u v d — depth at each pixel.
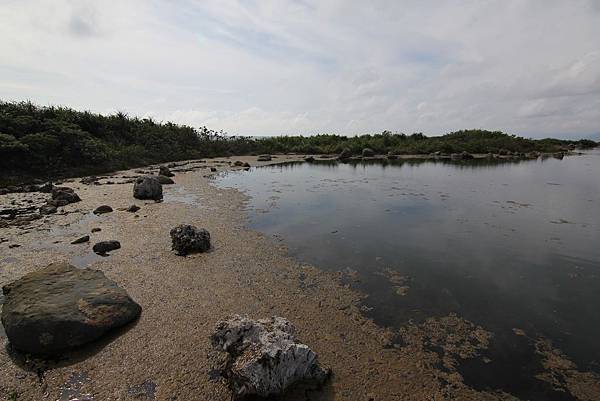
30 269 7.14
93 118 26.95
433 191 16.64
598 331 5.40
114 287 5.66
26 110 22.12
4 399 3.87
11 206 12.42
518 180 20.36
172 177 20.80
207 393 3.97
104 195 14.51
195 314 5.61
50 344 4.55
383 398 4.02
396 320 5.65
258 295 6.32
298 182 19.59
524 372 4.52
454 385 4.27
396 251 8.64
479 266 7.78
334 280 7.01
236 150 40.06
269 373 3.82
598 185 18.27
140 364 4.43
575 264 7.89
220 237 9.40
